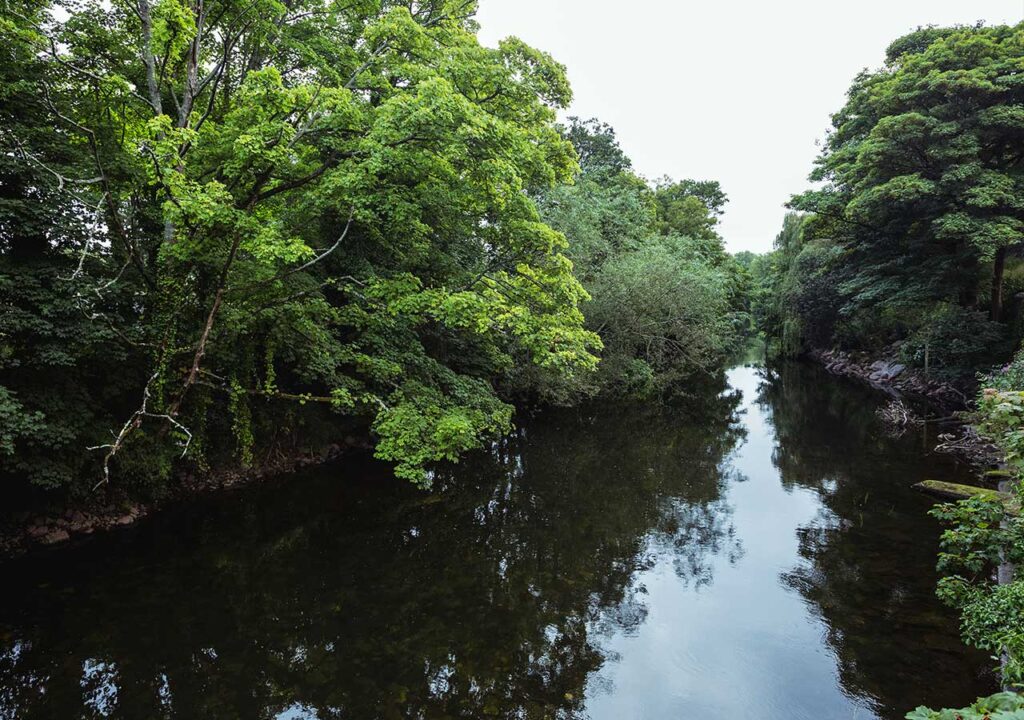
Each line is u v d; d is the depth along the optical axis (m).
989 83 18.42
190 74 10.71
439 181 11.59
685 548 10.77
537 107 13.25
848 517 11.82
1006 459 5.66
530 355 18.56
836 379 31.94
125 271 10.62
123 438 10.23
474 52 11.94
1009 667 4.72
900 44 25.86
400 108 8.99
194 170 10.91
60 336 8.80
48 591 8.63
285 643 7.66
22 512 9.54
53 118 9.55
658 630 8.03
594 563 10.18
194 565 9.72
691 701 6.57
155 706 6.36
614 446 18.61
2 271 8.58
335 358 12.23
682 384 32.41
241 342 11.97
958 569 9.15
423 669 7.18
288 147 9.23
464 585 9.34
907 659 7.05
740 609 8.52
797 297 34.59
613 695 6.68
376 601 8.80
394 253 14.18
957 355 22.12
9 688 6.53
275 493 13.09
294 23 13.26
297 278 12.10
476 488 14.20
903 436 18.72
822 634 7.73
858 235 25.75
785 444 18.53
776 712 6.31
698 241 39.06
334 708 6.42
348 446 16.39
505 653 7.52
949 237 19.80
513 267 11.99
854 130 25.78
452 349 17.62
